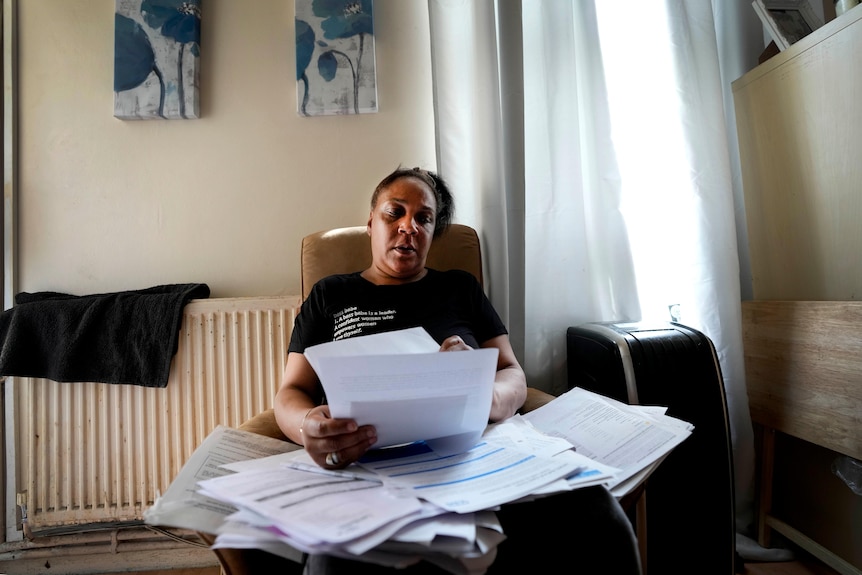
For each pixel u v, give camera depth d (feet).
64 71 4.32
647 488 3.14
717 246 4.14
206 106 4.41
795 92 3.93
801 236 3.95
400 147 4.50
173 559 4.05
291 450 2.31
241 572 1.86
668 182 4.49
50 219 4.27
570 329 4.08
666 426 2.37
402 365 1.71
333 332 3.06
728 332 4.08
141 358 3.78
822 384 3.43
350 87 4.34
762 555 3.84
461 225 3.87
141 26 4.26
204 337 3.94
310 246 3.71
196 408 3.93
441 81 4.21
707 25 4.29
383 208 3.17
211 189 4.40
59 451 3.85
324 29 4.34
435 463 1.94
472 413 1.96
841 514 3.70
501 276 4.06
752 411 4.18
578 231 4.33
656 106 4.54
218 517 1.69
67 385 3.84
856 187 3.48
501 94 4.17
